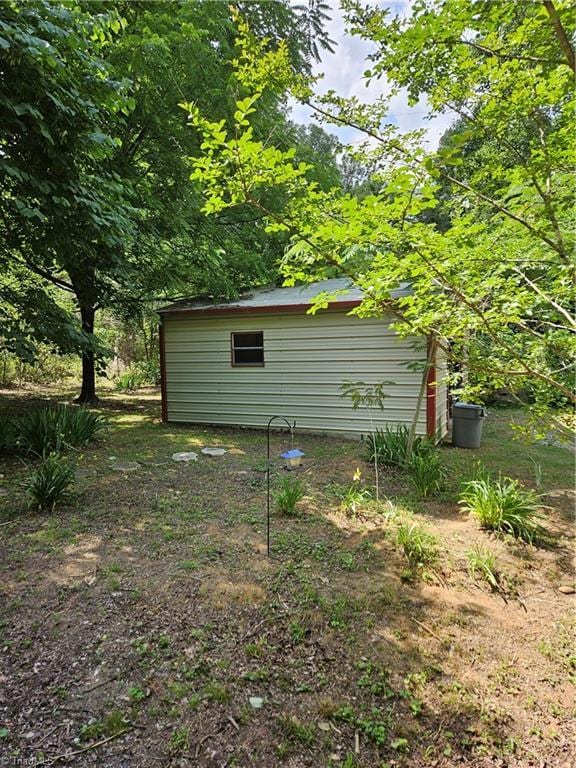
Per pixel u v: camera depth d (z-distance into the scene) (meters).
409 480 4.70
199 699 1.83
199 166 2.17
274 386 7.85
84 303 7.25
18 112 3.75
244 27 2.54
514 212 2.74
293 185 2.51
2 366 12.25
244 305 7.62
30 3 3.79
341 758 1.61
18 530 3.37
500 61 2.25
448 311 2.56
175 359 8.66
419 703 1.86
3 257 6.39
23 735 1.63
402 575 2.85
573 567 3.01
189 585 2.66
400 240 2.30
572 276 2.37
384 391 6.94
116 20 4.72
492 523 3.47
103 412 9.63
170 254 9.62
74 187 4.68
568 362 2.85
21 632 2.20
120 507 3.89
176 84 7.29
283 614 2.41
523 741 1.70
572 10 1.61
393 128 2.64
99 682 1.90
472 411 6.50
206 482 4.68
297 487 4.05
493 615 2.49
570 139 2.37
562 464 5.61
